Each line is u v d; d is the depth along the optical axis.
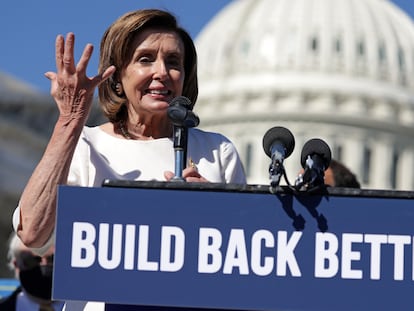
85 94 6.34
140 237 5.35
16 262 10.52
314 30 136.12
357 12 138.12
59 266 5.34
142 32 7.15
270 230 5.32
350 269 5.29
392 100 131.38
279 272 5.30
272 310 5.29
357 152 129.38
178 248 5.34
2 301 10.45
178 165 6.25
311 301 5.28
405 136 131.12
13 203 65.44
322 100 130.75
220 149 7.32
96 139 7.12
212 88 134.25
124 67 7.18
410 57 135.62
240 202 5.35
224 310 5.36
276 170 5.39
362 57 133.88
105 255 5.34
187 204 5.36
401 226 5.29
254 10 140.75
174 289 5.32
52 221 6.24
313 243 5.31
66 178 6.27
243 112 131.50
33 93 65.38
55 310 10.48
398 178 130.25
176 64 7.21
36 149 66.62
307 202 5.32
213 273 5.32
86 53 6.32
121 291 5.32
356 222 5.31
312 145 5.44
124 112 7.40
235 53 136.12
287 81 131.75
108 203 5.38
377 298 5.26
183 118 6.22
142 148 7.05
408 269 5.27
